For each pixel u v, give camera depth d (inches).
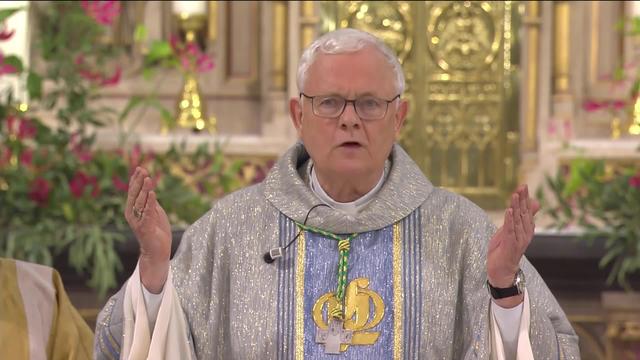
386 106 349.1
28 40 880.9
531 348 341.4
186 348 354.0
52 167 663.8
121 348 352.5
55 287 449.4
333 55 348.2
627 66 939.3
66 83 727.1
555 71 975.6
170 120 813.2
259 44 975.0
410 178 379.6
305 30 948.0
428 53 989.8
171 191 679.1
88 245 625.3
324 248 368.8
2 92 745.6
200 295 366.3
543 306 359.6
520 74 983.0
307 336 358.3
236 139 912.3
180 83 952.9
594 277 668.1
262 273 367.2
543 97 969.5
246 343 358.3
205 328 362.6
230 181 750.5
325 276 365.1
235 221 377.4
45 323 437.1
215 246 374.6
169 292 348.2
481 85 991.0
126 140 836.6
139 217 330.3
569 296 676.7
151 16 946.7
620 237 643.5
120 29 943.7
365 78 345.1
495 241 334.0
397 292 361.7
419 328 358.6
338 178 360.8
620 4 975.6
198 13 931.3
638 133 915.4
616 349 677.9
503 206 987.9
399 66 355.3
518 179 978.7
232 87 973.2
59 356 433.4
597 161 725.9
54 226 640.4
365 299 360.8
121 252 645.9
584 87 981.2
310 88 350.6
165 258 339.0
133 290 344.5
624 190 661.9
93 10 743.1
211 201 723.4
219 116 971.9
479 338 346.0
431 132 992.2
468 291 362.6
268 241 371.6
